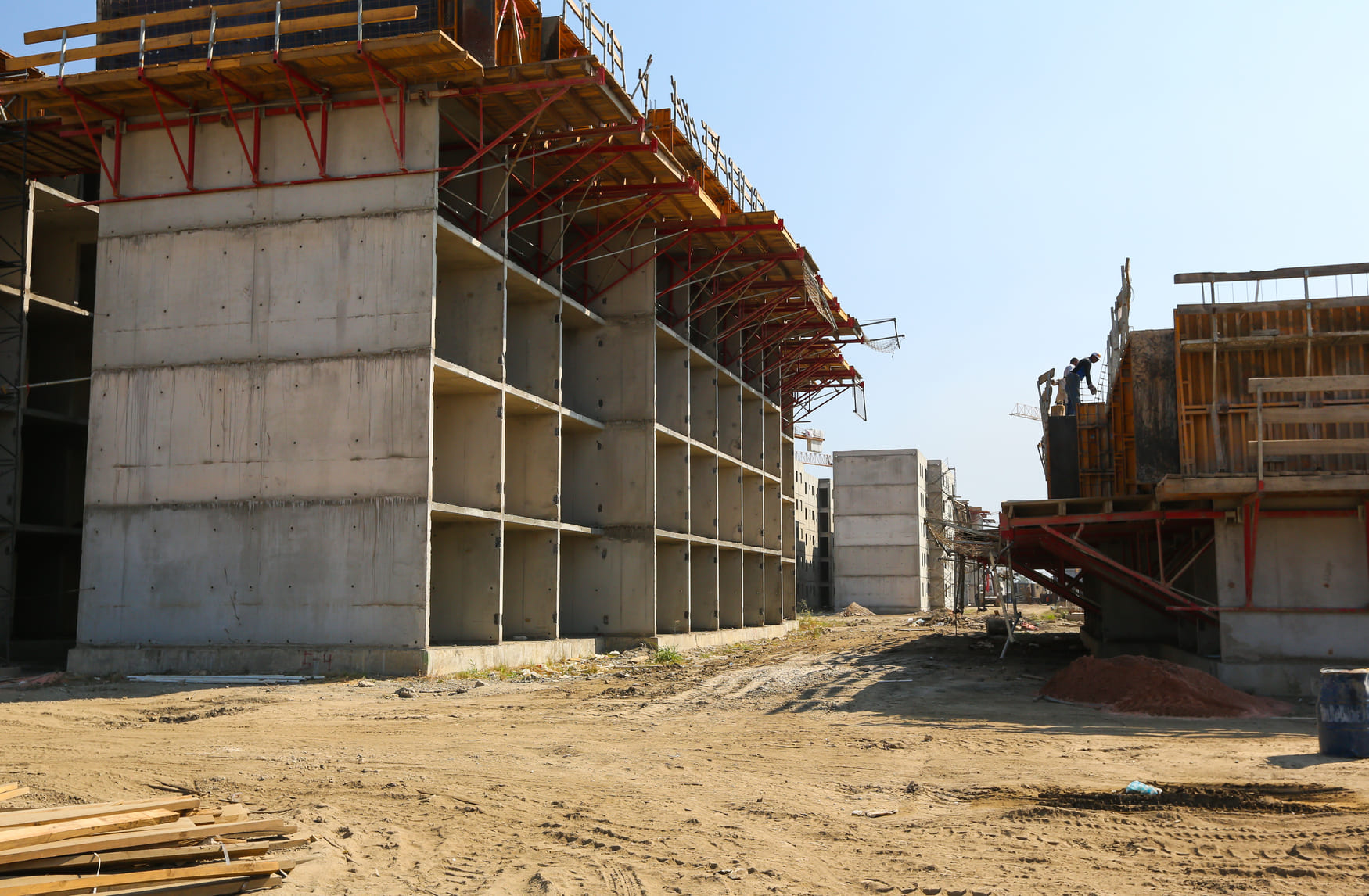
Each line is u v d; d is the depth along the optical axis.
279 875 8.12
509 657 28.61
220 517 26.62
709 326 47.25
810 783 12.16
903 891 7.91
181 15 26.33
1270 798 11.03
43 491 38.84
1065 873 8.34
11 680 26.14
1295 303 21.78
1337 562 21.30
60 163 33.19
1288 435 21.77
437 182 26.45
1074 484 31.80
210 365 27.17
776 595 55.72
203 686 23.23
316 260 26.86
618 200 34.22
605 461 38.25
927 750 14.57
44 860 6.73
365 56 25.20
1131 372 25.28
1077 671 20.95
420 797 11.34
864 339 52.91
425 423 25.67
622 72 32.12
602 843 9.39
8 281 33.75
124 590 26.89
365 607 25.55
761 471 53.06
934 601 118.69
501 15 29.14
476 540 29.33
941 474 121.69
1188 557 26.31
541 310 34.03
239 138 27.30
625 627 37.50
